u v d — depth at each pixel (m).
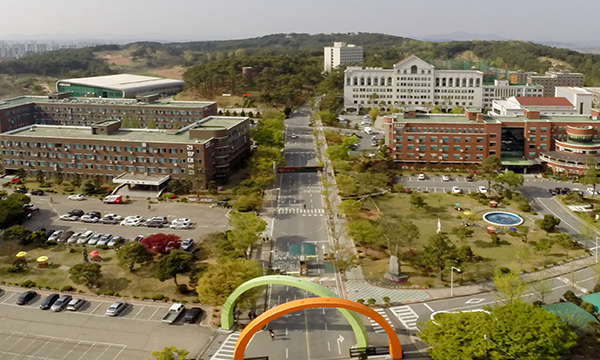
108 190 196.50
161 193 191.00
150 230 157.62
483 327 86.50
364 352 94.44
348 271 130.62
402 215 169.75
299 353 96.06
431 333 88.94
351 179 189.38
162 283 124.25
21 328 105.38
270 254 140.88
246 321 107.31
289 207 179.62
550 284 119.31
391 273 125.06
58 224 163.00
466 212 165.00
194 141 199.00
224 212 174.12
